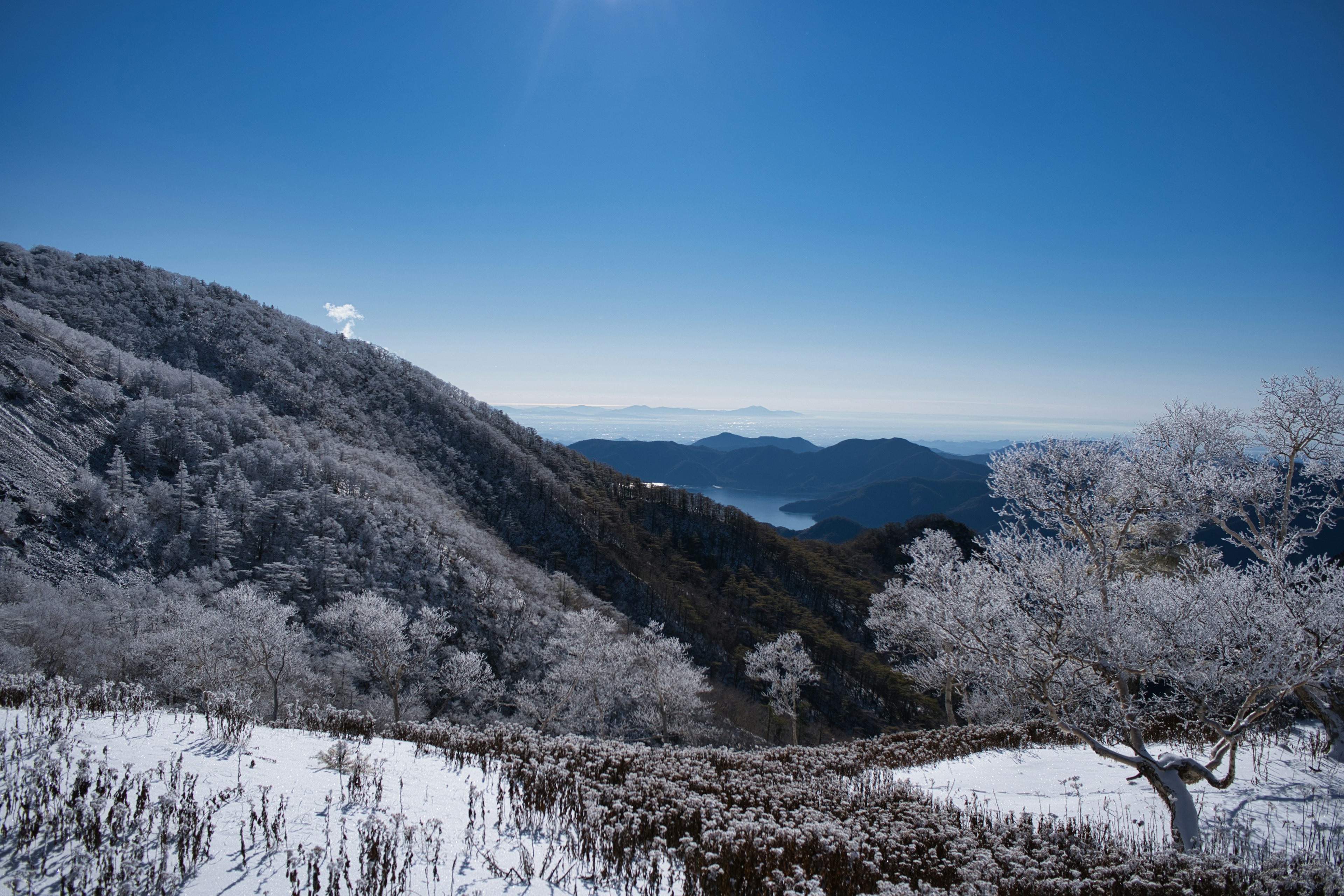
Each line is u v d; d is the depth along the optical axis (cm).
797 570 10250
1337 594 978
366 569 7281
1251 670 952
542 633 7062
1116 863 771
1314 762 1155
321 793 686
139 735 779
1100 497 1521
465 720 4578
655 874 559
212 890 423
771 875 605
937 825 884
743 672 7281
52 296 13800
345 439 13388
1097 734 1452
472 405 19438
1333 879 655
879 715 6134
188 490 7319
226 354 14838
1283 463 1602
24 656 2827
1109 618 1078
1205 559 1514
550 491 13838
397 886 471
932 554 1930
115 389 9175
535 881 535
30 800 488
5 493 5869
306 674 3719
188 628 2753
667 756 1255
